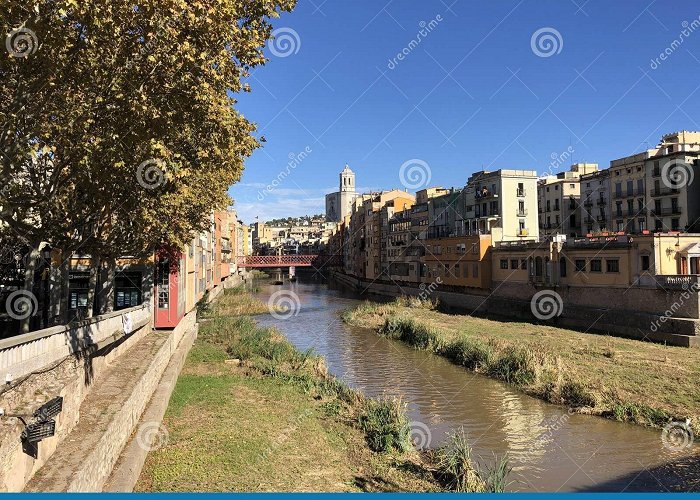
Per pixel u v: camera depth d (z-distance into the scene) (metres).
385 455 16.17
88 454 10.69
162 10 10.51
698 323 32.38
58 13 9.92
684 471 15.67
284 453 15.54
